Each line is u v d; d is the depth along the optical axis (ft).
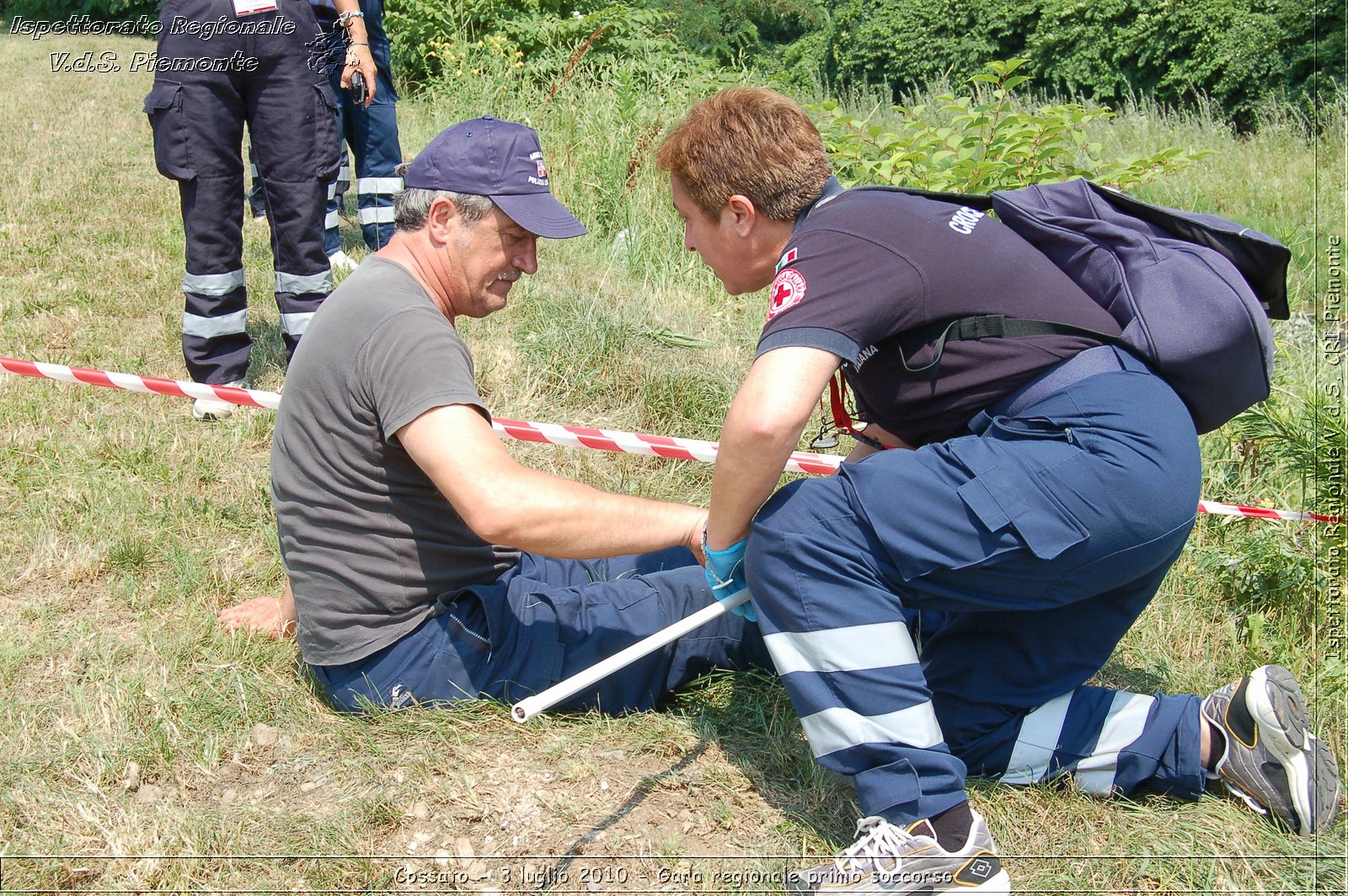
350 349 7.75
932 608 7.51
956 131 18.85
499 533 7.47
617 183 21.63
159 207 21.83
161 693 8.55
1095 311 7.52
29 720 8.32
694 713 8.82
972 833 7.09
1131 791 8.07
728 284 8.21
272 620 9.53
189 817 7.52
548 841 7.57
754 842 7.70
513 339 15.74
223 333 13.52
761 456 6.97
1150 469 7.03
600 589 8.78
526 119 24.39
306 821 7.55
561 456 12.96
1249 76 47.80
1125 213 7.91
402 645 8.36
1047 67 56.34
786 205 7.67
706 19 65.36
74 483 11.64
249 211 22.47
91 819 7.47
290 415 8.10
